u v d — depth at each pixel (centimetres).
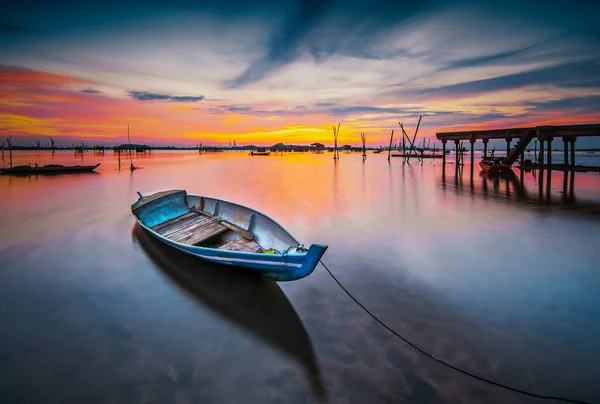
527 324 564
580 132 2166
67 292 703
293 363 480
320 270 792
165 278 766
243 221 986
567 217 1330
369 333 545
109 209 1554
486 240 1024
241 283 732
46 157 7569
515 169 3412
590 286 702
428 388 428
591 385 432
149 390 433
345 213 1421
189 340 538
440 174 3366
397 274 769
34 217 1376
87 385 442
